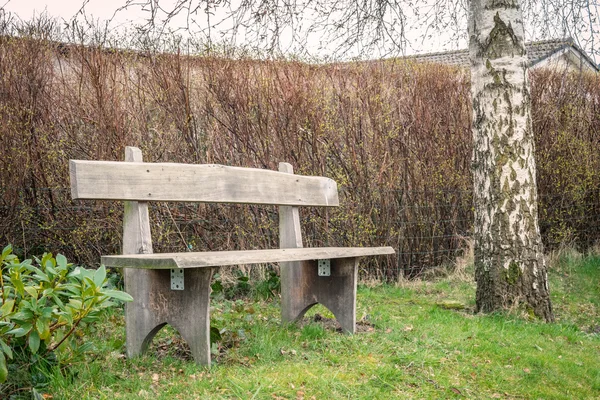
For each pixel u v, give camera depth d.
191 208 6.76
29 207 6.04
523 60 6.11
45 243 6.19
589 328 6.47
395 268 8.02
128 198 3.96
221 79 7.12
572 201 10.23
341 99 7.86
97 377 3.46
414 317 5.72
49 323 3.16
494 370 4.31
